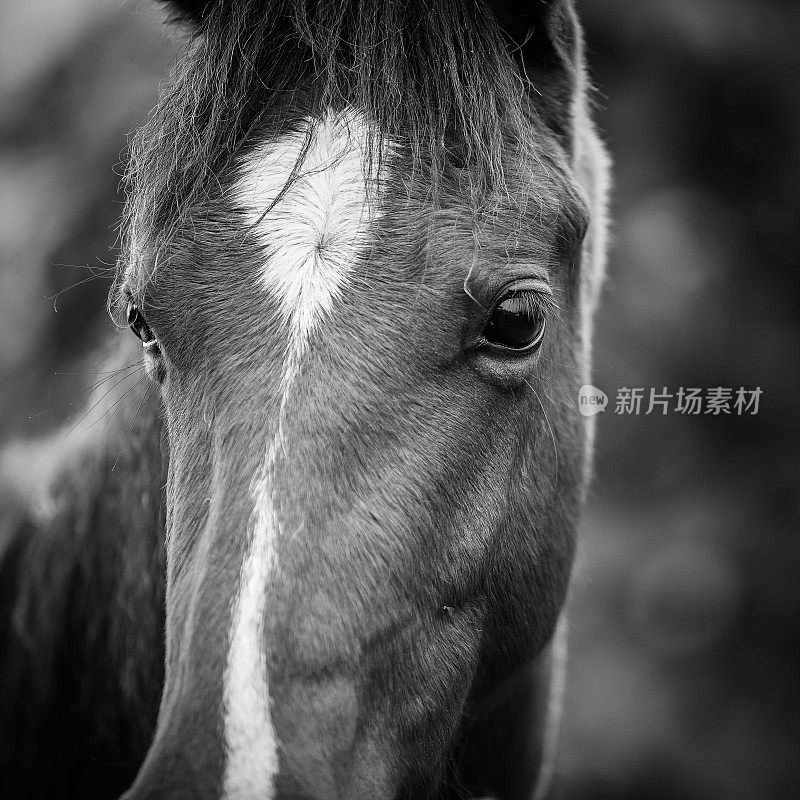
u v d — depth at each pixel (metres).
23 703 4.28
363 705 2.75
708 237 9.80
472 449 2.96
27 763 4.27
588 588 9.74
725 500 10.12
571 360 3.63
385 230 2.85
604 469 10.17
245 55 3.03
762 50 9.56
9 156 7.08
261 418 2.72
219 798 2.43
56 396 4.87
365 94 2.89
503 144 3.04
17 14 7.80
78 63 7.18
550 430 3.42
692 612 10.07
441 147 2.91
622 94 9.71
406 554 2.79
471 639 3.13
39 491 4.48
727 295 9.98
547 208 3.11
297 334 2.78
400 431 2.80
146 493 3.85
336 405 2.73
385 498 2.76
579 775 9.35
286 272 2.82
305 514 2.66
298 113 2.99
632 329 9.55
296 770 2.50
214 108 2.99
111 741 4.07
